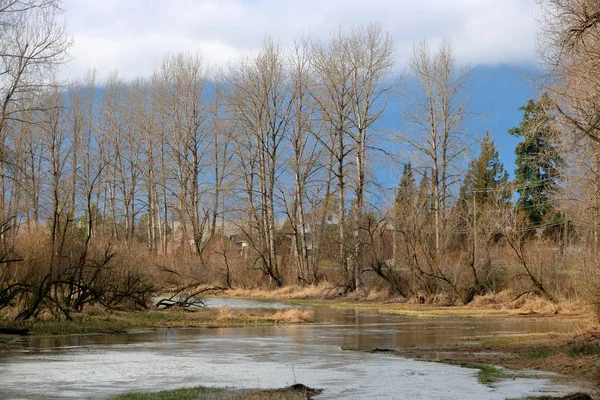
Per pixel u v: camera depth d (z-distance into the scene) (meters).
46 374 16.92
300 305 50.94
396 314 42.38
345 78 60.16
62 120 65.44
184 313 38.00
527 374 17.05
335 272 64.62
